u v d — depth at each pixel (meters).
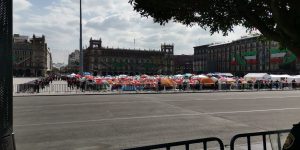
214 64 149.38
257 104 22.42
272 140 4.79
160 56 184.25
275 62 103.88
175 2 3.95
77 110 18.58
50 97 29.55
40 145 9.69
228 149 8.85
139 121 14.43
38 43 173.50
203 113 17.34
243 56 126.00
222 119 15.14
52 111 18.08
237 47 132.12
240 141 10.16
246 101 24.84
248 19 4.33
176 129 12.43
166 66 185.50
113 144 9.84
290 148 2.65
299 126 2.70
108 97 29.52
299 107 20.44
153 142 10.12
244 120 14.81
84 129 12.37
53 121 14.38
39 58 173.12
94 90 40.16
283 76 51.69
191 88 43.03
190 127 12.89
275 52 103.31
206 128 12.68
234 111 18.25
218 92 38.91
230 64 137.00
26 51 169.00
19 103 22.91
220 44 147.12
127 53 177.12
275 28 4.57
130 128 12.61
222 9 4.23
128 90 40.72
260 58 116.19
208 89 43.66
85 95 32.97
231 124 13.68
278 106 21.03
